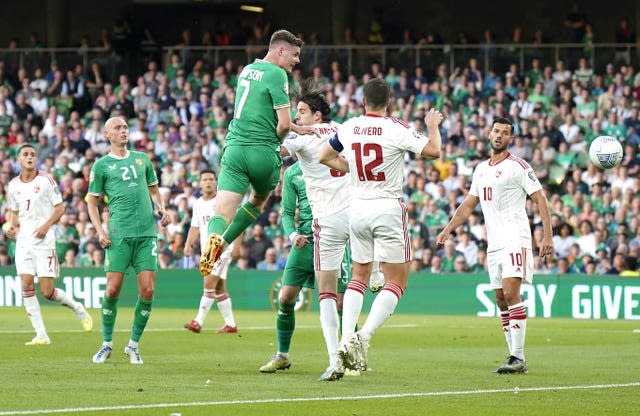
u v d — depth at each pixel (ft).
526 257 112.78
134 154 121.29
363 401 87.86
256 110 100.37
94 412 80.59
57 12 355.97
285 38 101.50
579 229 235.81
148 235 119.14
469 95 282.56
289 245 244.83
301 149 104.22
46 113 314.14
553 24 325.62
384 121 98.07
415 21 335.26
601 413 82.94
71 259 261.44
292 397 89.76
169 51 314.55
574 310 211.20
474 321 200.34
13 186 151.64
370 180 98.63
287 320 109.50
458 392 94.12
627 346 146.92
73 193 274.77
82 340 150.61
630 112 268.41
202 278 234.99
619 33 292.40
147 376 104.99
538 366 118.83
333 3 337.11
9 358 124.26
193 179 276.82
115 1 360.69
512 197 113.39
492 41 299.38
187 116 298.56
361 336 96.63
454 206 247.29
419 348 142.20
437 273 222.48
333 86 294.66
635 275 212.43
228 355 129.49
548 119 266.16
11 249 265.13
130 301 237.86
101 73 317.42
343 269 118.52
